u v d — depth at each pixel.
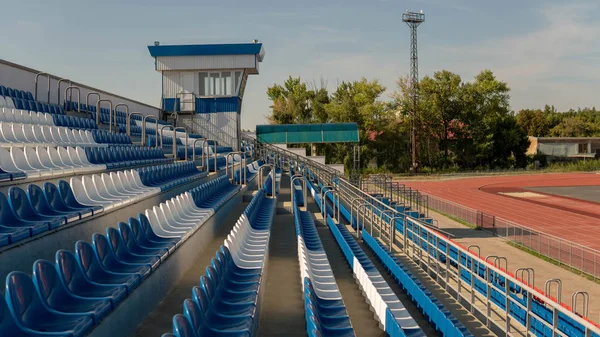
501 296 9.48
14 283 4.03
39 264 4.50
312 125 38.91
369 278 8.48
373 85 62.81
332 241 13.35
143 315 5.83
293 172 30.75
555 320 6.27
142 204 9.94
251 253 8.38
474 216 22.91
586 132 84.94
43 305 4.32
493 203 32.81
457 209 25.14
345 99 62.97
